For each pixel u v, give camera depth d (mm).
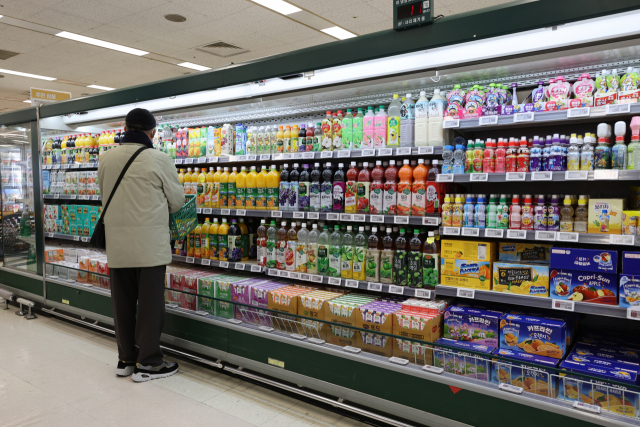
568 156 2193
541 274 2275
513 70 2400
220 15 6691
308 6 6320
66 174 4711
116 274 3061
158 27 7203
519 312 2473
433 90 2867
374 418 2396
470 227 2443
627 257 2014
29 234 4734
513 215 2354
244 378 3115
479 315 2420
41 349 3656
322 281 3020
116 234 2924
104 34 7539
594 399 1878
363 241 2908
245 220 3814
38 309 4828
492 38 2109
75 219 4582
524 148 2303
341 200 3016
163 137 4129
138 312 2994
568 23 1916
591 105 2139
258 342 2885
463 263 2506
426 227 2807
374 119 2850
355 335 2527
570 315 2432
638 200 2256
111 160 2963
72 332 4121
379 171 2848
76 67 9789
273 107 3520
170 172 3074
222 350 3094
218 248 3680
